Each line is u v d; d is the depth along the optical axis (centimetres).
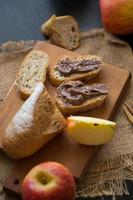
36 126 65
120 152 69
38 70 72
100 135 65
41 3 81
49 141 68
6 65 76
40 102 65
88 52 77
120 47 77
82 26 79
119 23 75
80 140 66
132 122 71
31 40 78
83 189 66
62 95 69
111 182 67
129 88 74
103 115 69
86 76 71
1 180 67
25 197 60
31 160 67
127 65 76
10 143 65
